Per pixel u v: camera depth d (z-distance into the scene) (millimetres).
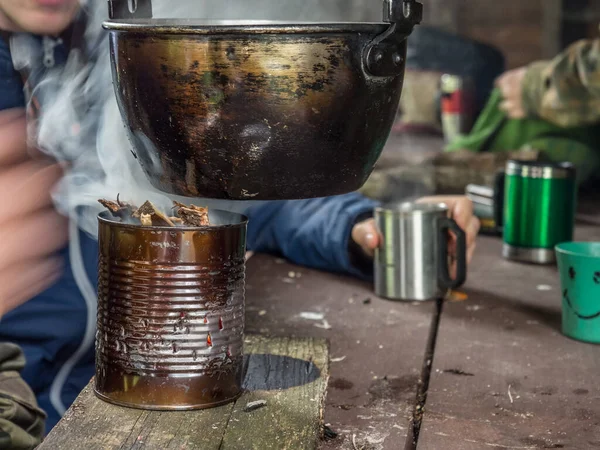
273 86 776
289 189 835
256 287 1616
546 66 2611
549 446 902
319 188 843
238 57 771
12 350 1181
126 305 931
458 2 4715
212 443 852
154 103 811
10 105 1460
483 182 2275
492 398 1044
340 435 927
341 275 1728
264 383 1023
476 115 3256
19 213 1176
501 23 4703
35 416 1151
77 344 1528
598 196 2525
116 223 919
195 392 936
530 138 2641
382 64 804
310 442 854
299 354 1137
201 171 829
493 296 1553
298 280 1675
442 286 1528
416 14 813
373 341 1285
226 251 939
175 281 921
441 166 2320
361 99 812
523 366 1168
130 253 921
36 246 1274
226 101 784
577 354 1224
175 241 913
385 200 2273
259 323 1377
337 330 1344
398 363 1183
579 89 2527
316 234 1732
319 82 783
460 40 3494
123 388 945
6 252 1114
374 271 1597
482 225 2100
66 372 1536
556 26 4621
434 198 1718
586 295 1266
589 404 1026
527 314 1438
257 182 828
